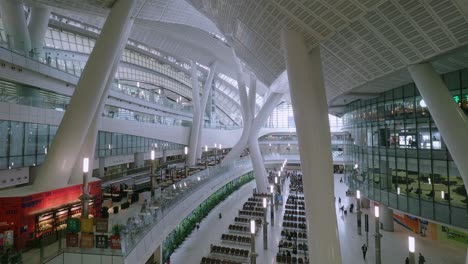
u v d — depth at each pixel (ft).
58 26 131.95
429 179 52.85
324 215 30.27
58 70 65.51
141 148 107.55
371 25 33.19
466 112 46.19
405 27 31.65
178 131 134.41
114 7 46.80
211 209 102.47
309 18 32.17
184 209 62.85
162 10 77.20
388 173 64.80
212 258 58.03
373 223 87.66
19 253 33.71
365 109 76.59
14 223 37.83
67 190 45.98
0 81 53.21
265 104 113.80
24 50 57.11
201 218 90.07
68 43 139.33
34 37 73.20
